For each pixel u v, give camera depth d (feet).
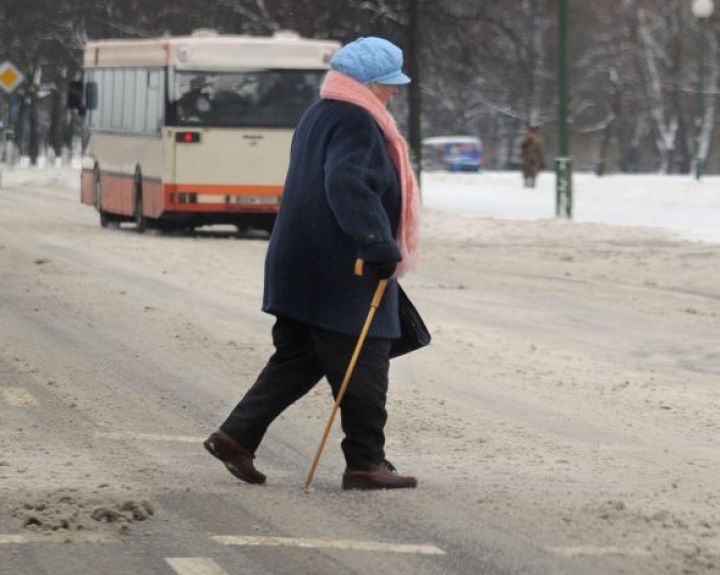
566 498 59.98
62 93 537.65
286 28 316.40
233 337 110.63
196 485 61.57
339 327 59.26
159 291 140.87
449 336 115.96
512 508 57.82
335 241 59.06
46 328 114.01
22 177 440.45
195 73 221.05
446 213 282.77
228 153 221.66
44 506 55.83
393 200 59.62
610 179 475.31
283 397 61.31
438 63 323.16
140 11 383.04
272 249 60.03
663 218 275.39
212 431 75.46
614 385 94.32
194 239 218.59
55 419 77.82
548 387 92.99
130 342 107.34
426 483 62.54
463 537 53.11
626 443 74.90
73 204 319.47
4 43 474.90
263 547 51.29
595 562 49.88
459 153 641.40
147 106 228.63
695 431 79.30
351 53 59.26
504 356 106.32
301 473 65.16
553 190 405.59
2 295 134.51
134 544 51.44
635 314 136.56
